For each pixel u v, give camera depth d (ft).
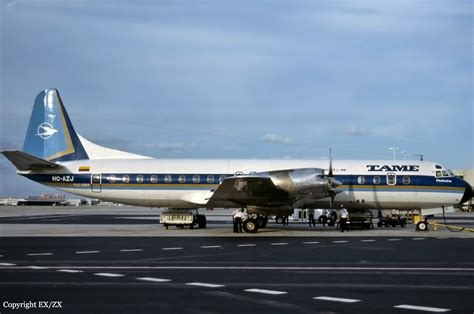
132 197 107.55
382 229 114.21
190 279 42.93
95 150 112.37
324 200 106.01
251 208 99.76
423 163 107.34
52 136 113.19
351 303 33.14
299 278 43.45
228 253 62.80
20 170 109.60
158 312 30.78
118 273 46.34
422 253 62.44
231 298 34.83
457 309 31.42
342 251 65.10
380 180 105.40
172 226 123.85
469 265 51.42
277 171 96.32
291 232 100.73
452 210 107.65
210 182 105.29
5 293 36.81
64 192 110.52
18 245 73.46
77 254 61.72
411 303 33.14
